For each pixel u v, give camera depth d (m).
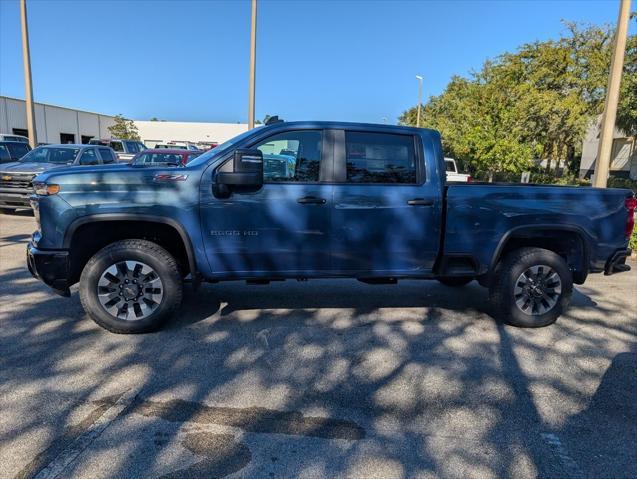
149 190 4.37
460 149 20.73
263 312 5.32
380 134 4.71
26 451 2.79
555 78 24.22
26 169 11.62
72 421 3.11
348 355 4.26
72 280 4.56
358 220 4.62
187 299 5.70
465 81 35.59
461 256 4.87
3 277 6.35
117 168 4.51
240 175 4.24
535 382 3.84
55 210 4.30
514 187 4.95
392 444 2.97
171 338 4.51
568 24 24.41
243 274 4.64
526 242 5.27
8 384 3.58
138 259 4.46
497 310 5.11
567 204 4.97
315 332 4.77
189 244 4.46
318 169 4.61
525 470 2.75
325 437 3.02
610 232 5.10
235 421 3.17
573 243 5.18
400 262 4.82
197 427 3.09
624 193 5.14
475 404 3.48
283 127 4.62
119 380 3.68
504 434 3.11
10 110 39.56
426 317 5.32
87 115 51.06
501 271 5.00
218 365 3.98
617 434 3.14
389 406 3.42
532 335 4.88
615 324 5.25
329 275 4.76
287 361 4.10
